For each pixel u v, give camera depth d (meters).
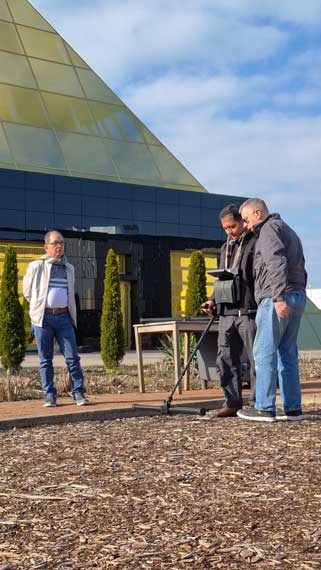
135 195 30.78
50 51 34.41
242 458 5.40
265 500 4.21
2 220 27.47
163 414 8.12
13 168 28.50
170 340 16.28
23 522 3.92
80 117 32.78
